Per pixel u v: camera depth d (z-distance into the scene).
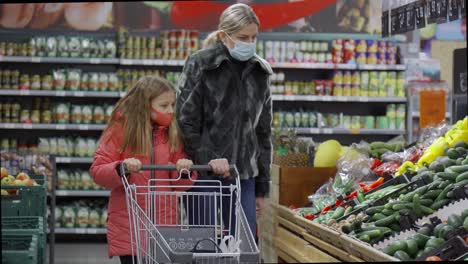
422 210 4.27
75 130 9.59
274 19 9.55
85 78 9.11
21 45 9.02
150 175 3.82
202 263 3.00
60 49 9.09
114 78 9.13
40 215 5.29
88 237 9.63
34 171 6.87
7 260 3.92
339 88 9.25
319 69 9.73
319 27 9.60
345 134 9.75
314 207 5.68
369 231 4.23
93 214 9.09
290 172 6.20
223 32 4.57
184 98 4.63
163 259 3.30
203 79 4.61
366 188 5.23
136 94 3.91
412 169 5.19
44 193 5.36
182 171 3.54
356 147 6.14
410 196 4.43
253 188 4.69
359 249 4.09
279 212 6.22
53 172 6.97
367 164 5.68
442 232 3.91
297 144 6.46
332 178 6.15
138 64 9.20
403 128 9.31
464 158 4.78
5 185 5.29
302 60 9.25
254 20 4.55
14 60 8.95
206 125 4.65
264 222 6.76
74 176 9.14
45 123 9.14
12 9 9.45
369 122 9.38
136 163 3.49
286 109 9.63
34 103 9.20
